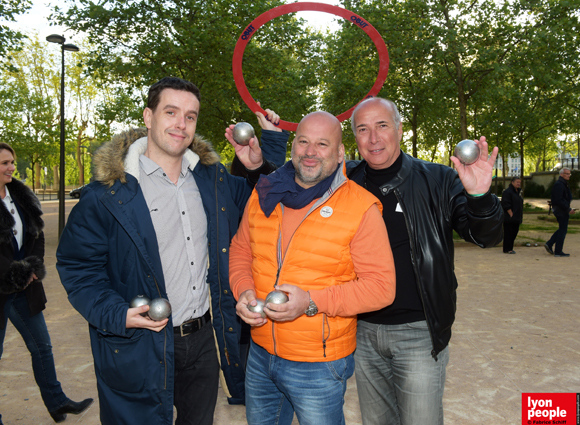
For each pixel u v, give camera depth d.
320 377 1.94
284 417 2.20
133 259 2.02
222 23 12.77
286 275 1.94
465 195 2.02
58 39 12.96
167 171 2.14
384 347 2.22
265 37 14.13
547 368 3.89
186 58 13.05
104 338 1.98
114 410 2.00
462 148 1.90
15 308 2.99
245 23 13.43
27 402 3.45
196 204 2.22
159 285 2.02
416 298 2.17
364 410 2.39
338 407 1.97
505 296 6.37
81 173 44.75
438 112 19.97
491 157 1.93
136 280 2.03
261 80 14.41
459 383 3.62
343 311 1.85
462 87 14.58
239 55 2.53
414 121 18.06
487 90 14.91
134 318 1.82
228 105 13.61
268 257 2.02
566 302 6.02
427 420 2.13
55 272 8.54
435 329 2.11
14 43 12.90
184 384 2.26
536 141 30.31
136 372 1.97
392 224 2.23
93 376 3.86
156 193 2.12
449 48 13.16
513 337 4.66
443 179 2.22
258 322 1.84
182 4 13.02
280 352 1.96
